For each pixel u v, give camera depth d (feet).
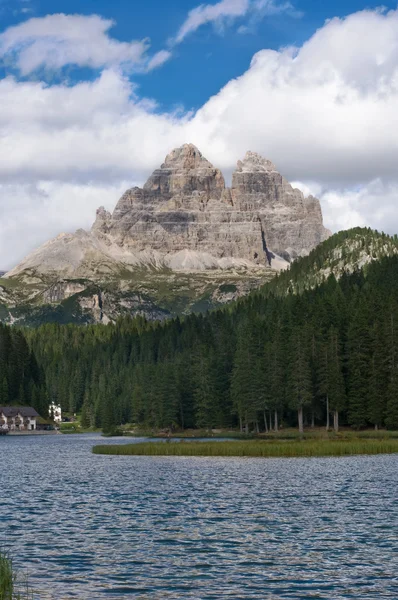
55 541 196.54
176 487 303.27
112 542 195.31
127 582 158.40
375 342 625.41
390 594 149.38
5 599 140.26
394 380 608.60
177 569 168.55
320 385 645.92
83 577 161.89
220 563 173.37
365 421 643.86
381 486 294.25
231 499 267.39
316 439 510.99
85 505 257.55
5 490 299.99
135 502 263.49
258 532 206.39
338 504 251.19
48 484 320.70
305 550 184.65
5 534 205.77
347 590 152.25
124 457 465.88
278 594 150.00
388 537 197.47
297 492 282.15
